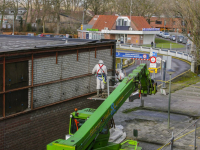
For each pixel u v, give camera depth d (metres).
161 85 33.97
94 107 17.42
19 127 12.80
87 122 9.98
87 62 16.39
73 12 105.56
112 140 16.25
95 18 80.69
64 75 14.92
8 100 12.27
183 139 17.23
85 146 9.47
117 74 25.66
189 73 40.94
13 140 12.55
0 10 84.62
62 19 99.00
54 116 14.57
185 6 46.41
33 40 21.22
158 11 89.06
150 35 74.56
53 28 93.50
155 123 20.34
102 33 74.12
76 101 15.90
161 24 103.94
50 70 14.09
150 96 28.84
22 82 12.82
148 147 16.02
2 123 12.05
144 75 15.56
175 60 50.72
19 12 114.94
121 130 18.06
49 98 14.20
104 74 15.20
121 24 75.69
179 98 28.23
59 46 14.19
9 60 12.10
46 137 14.20
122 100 11.98
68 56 15.02
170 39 83.00
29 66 13.05
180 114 22.89
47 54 13.83
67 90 15.22
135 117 21.67
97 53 17.05
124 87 12.10
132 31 72.06
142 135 17.89
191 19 46.19
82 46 15.70
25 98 13.05
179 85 34.22
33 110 13.33
